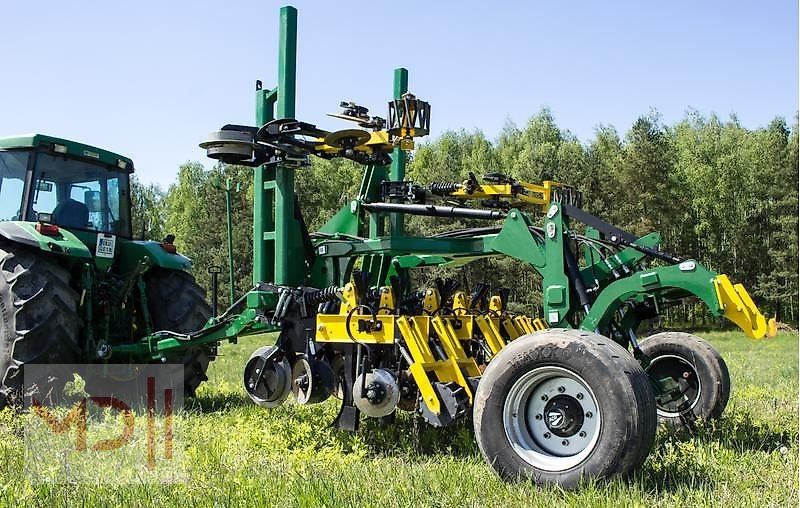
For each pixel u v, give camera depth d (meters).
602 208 34.22
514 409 4.08
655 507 3.48
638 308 5.93
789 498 3.68
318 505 3.53
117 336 7.15
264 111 6.01
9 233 6.33
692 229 41.12
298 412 6.28
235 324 5.99
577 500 3.54
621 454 3.71
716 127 50.69
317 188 42.97
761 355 16.06
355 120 5.93
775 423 5.98
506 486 3.90
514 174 39.12
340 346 5.26
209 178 38.72
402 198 6.26
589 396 3.92
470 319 5.38
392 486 3.86
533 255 5.17
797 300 35.69
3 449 4.66
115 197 7.74
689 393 6.05
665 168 35.81
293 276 5.81
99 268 7.11
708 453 4.64
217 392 8.16
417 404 4.98
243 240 35.03
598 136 44.50
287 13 5.70
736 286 4.77
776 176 37.00
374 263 6.33
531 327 5.91
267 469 4.31
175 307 7.53
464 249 5.48
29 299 6.27
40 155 6.98
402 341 4.83
